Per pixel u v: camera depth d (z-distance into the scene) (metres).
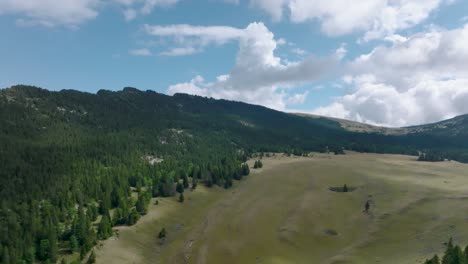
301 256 156.50
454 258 109.06
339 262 145.00
